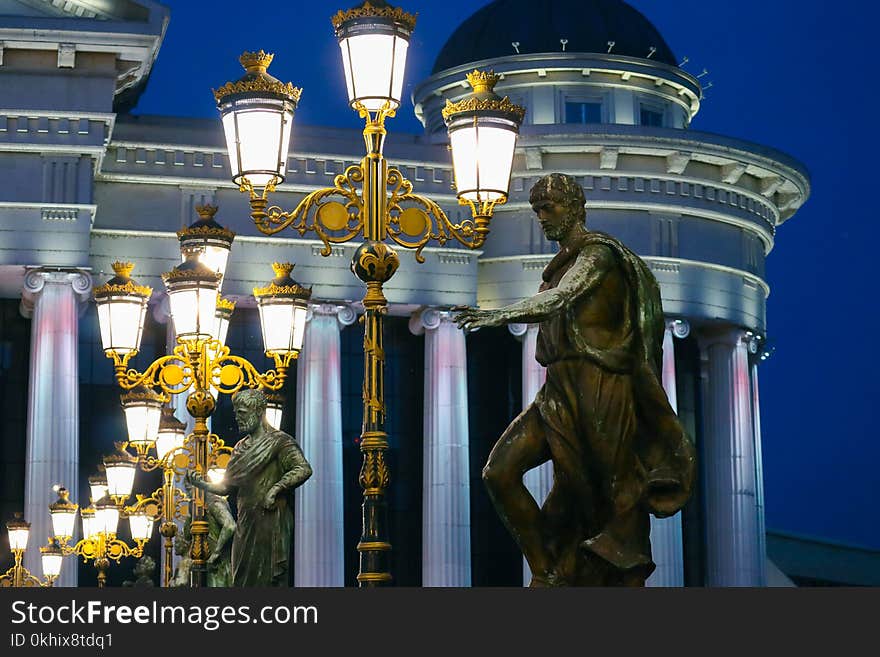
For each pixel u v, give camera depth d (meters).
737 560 60.78
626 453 12.99
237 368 23.09
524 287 58.06
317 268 56.19
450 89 65.50
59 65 51.50
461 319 12.66
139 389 28.22
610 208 58.91
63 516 36.69
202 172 55.03
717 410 61.31
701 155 59.16
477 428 59.34
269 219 16.98
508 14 66.06
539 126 58.16
